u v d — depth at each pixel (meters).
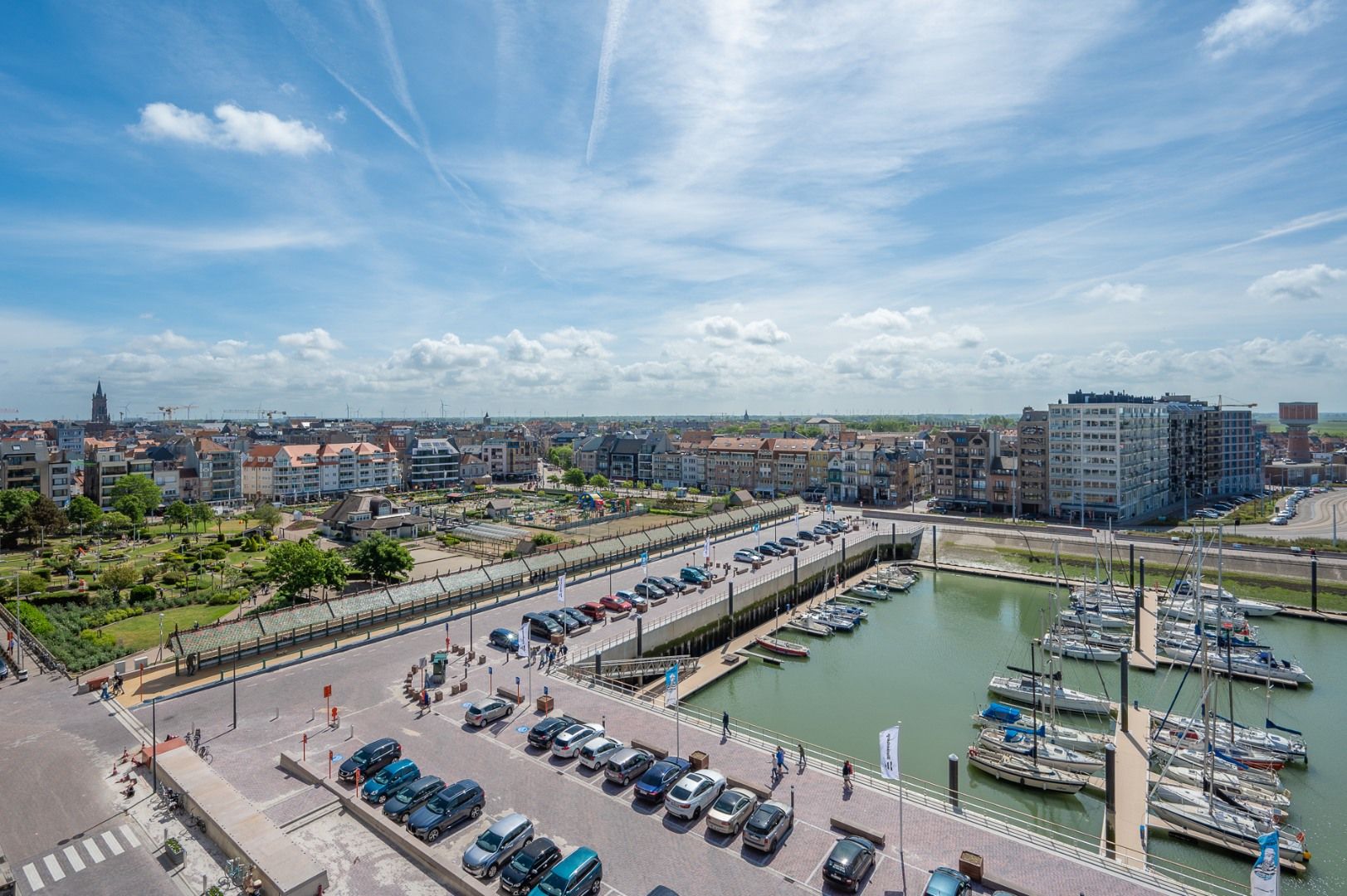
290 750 53.28
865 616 114.69
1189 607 109.94
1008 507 193.50
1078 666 94.00
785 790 48.28
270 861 37.62
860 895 37.62
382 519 160.00
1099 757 65.81
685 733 57.16
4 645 78.12
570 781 49.12
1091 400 194.88
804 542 148.50
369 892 37.75
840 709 79.62
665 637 89.81
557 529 169.12
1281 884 50.75
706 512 189.25
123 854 40.94
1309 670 91.75
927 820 44.91
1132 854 49.19
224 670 69.94
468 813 44.31
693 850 41.47
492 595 99.19
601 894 37.47
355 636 80.38
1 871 39.22
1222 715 77.62
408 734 55.97
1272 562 127.75
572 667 72.25
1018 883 38.56
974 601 126.06
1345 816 59.03
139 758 51.66
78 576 116.94
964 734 73.69
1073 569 140.38
